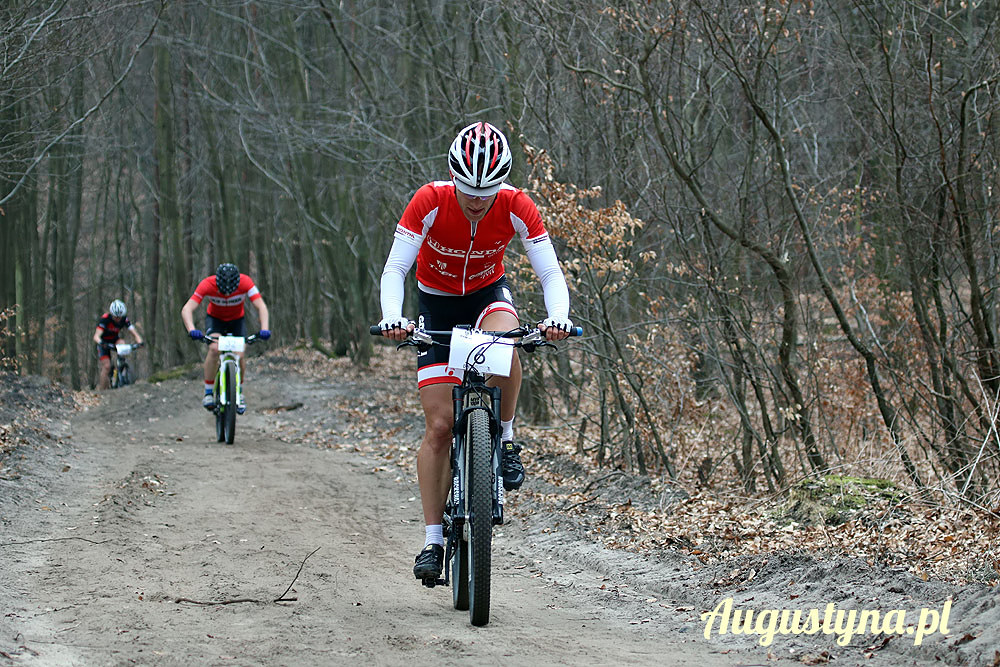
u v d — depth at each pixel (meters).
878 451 8.77
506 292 4.76
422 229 4.45
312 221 22.19
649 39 8.71
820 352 9.39
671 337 9.52
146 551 5.87
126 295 38.34
